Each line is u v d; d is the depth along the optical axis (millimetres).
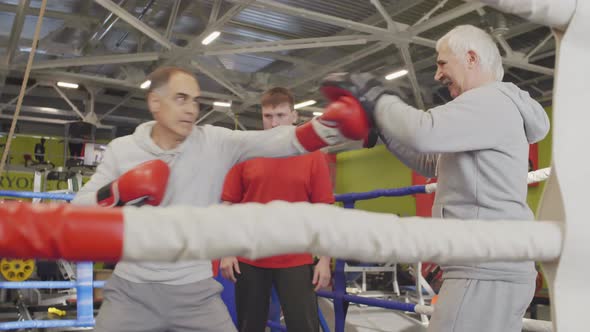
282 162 2049
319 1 6289
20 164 10133
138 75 8469
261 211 600
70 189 6242
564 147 698
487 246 653
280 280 1983
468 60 1334
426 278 7613
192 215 568
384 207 11695
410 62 6867
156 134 1515
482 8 6031
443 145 1143
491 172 1215
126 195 1171
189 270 1475
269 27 7293
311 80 8695
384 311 5215
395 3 6242
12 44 6848
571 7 688
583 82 709
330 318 4578
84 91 9805
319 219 612
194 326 1478
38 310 5363
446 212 1299
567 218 676
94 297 5535
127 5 6520
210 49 6562
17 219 500
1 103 9727
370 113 1172
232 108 10352
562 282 672
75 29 7418
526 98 1283
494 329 1152
